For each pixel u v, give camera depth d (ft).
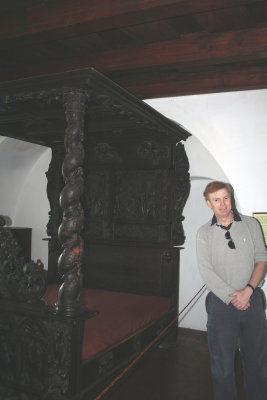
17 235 22.35
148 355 14.35
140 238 18.90
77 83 9.82
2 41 11.34
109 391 11.52
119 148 19.44
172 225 18.24
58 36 10.98
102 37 12.67
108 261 19.26
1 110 13.87
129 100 11.85
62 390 9.67
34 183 23.39
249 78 15.10
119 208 19.48
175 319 16.56
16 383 10.56
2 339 10.91
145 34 12.46
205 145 17.12
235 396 9.47
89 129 16.42
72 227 9.80
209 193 9.72
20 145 21.18
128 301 16.38
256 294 9.67
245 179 16.15
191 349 17.89
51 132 17.40
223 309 9.59
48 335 9.93
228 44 12.23
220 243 9.78
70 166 9.94
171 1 9.09
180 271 21.39
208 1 8.96
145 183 18.94
